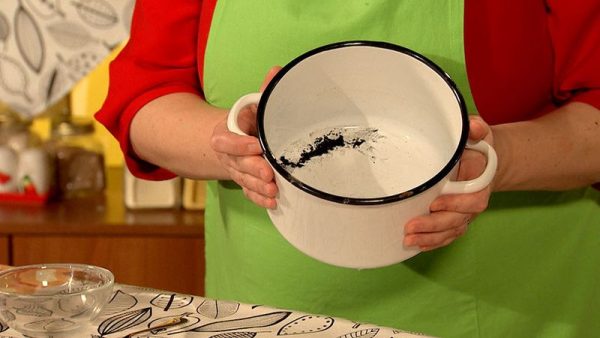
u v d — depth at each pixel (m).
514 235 1.89
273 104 1.51
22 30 3.04
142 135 1.87
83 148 3.35
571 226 1.93
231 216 1.93
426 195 1.42
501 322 1.92
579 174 1.81
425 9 1.78
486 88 1.81
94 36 3.04
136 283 3.10
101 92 3.56
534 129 1.77
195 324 1.50
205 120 1.81
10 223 3.03
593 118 1.81
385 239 1.45
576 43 1.84
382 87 1.56
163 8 1.92
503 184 1.76
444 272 1.87
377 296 1.87
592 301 1.98
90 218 3.11
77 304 1.43
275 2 1.82
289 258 1.87
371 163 1.51
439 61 1.79
